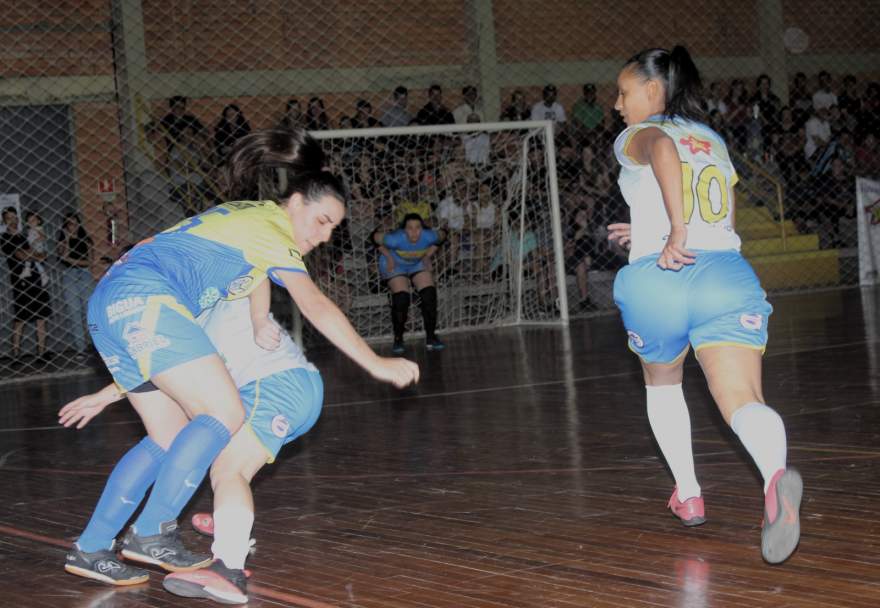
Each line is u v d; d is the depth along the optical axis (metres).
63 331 12.00
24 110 12.96
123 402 7.34
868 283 13.98
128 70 13.34
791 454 4.12
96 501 4.16
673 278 2.83
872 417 4.76
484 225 12.23
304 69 14.29
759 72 17.09
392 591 2.74
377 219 12.17
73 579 3.05
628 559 2.88
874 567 2.67
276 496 4.02
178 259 2.81
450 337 11.04
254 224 2.83
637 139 2.87
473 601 2.61
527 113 13.61
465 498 3.78
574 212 12.86
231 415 2.79
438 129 10.97
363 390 7.12
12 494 4.41
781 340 8.22
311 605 2.66
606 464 4.20
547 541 3.12
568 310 12.57
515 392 6.50
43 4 12.95
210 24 13.75
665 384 3.14
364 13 14.59
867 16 17.77
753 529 3.10
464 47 15.20
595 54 16.03
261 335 2.91
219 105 13.87
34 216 11.63
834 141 15.06
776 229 14.92
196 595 2.68
